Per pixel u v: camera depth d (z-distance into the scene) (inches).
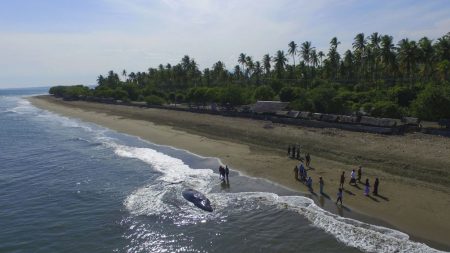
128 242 1024.2
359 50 3902.6
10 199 1391.5
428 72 3235.7
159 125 2933.1
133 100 5561.0
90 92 6776.6
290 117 2551.7
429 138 1859.0
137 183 1508.4
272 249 949.2
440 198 1139.3
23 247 1017.5
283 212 1144.2
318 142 1900.8
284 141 1990.7
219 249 967.6
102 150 2177.7
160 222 1133.1
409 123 2153.1
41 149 2276.1
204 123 2765.7
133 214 1196.5
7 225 1159.6
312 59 4685.0
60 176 1669.5
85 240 1045.2
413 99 2632.9
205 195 1316.4
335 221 1050.7
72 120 3814.0
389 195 1194.6
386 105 2450.8
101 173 1685.5
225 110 3299.7
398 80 3636.8
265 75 5526.6
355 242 939.3
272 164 1622.8
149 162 1829.5
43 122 3720.5
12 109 5585.6
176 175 1578.5
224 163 1710.1
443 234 938.1
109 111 4291.3
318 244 949.8
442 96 2113.7
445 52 2940.5
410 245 898.1
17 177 1675.7
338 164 1557.6
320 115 2384.4
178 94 4667.8
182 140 2297.0
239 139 2167.8
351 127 2156.7
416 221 1011.9
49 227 1136.2
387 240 928.9
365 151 1673.2
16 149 2289.6
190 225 1106.1
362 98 2896.2
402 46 3026.6
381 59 3270.2
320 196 1236.5
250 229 1058.1
